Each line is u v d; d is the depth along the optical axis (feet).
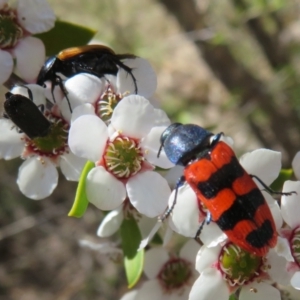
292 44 0.61
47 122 0.33
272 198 0.31
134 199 0.32
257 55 0.67
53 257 0.66
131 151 0.32
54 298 0.64
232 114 0.61
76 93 0.33
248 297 0.32
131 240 0.34
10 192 0.66
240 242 0.30
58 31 0.36
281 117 0.59
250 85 0.59
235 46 0.66
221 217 0.30
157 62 0.75
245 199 0.30
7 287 0.66
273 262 0.32
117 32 0.71
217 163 0.30
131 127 0.32
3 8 0.35
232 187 0.30
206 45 0.57
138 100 0.32
